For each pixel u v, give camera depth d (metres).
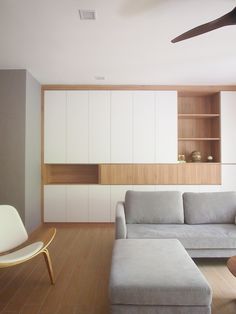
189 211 3.50
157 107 4.90
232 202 3.52
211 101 5.33
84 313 2.14
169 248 2.45
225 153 4.90
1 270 2.96
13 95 3.99
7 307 2.23
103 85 4.89
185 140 5.28
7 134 4.00
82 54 3.39
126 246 2.51
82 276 2.81
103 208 4.89
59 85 4.88
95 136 4.88
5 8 2.31
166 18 2.48
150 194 3.62
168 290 1.74
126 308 1.77
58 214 4.89
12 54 3.38
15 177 4.00
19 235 2.87
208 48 3.21
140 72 4.16
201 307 1.75
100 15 2.43
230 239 2.97
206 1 2.21
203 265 3.09
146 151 4.89
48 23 2.57
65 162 4.88
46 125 4.88
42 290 2.51
